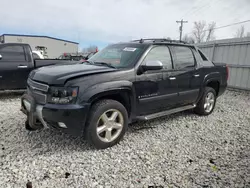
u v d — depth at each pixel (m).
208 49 10.52
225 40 9.34
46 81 2.82
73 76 2.77
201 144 3.32
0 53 5.86
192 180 2.35
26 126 3.43
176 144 3.29
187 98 4.30
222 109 5.59
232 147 3.24
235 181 2.33
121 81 3.09
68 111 2.65
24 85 6.27
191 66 4.34
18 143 3.13
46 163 2.61
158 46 3.79
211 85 5.25
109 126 3.08
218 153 3.02
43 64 6.49
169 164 2.68
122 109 3.16
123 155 2.88
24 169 2.46
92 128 2.88
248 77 8.30
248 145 3.32
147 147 3.15
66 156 2.80
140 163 2.69
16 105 5.37
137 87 3.31
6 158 2.68
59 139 3.30
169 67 3.88
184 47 4.34
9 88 6.09
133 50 3.64
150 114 3.72
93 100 2.86
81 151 2.95
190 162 2.75
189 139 3.51
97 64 3.60
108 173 2.45
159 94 3.68
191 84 4.31
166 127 4.04
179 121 4.43
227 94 7.97
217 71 5.00
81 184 2.23
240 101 6.70
